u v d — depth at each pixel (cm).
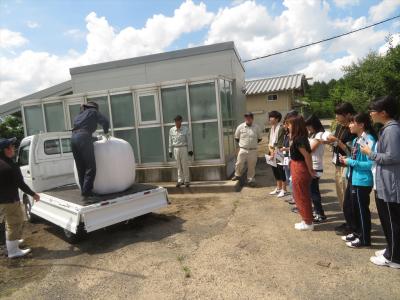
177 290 343
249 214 582
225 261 401
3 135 1424
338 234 455
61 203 497
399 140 317
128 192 539
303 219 481
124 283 369
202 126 820
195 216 597
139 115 866
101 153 522
